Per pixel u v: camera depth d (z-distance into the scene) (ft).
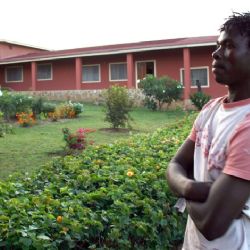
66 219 9.10
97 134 42.80
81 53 83.20
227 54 4.86
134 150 18.37
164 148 19.11
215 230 4.48
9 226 8.63
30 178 13.73
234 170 4.45
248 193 4.43
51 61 92.63
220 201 4.43
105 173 13.60
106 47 86.38
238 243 4.80
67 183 12.75
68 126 48.73
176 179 5.22
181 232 12.62
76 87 87.20
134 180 12.23
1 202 10.12
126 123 48.96
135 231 10.19
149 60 81.76
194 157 5.42
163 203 11.78
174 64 79.66
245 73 4.82
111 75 86.07
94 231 9.48
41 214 9.47
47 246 8.25
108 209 10.57
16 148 33.76
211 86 76.28
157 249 11.26
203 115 5.48
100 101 81.00
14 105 53.21
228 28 4.90
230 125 4.80
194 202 4.69
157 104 71.36
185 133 23.54
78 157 16.94
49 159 29.55
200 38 76.69
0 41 104.68
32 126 48.57
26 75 96.78
